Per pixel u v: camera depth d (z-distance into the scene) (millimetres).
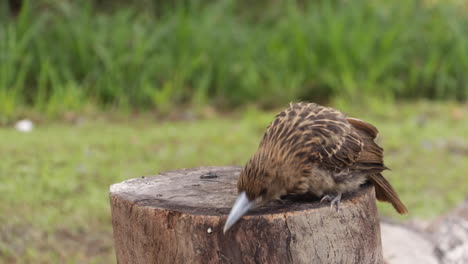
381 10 18719
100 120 14852
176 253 5066
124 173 11172
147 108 15906
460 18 19266
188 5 18719
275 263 4957
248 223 4914
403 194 10859
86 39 16062
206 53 16672
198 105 15930
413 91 17500
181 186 5691
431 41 18047
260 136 13719
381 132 14125
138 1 18438
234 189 5574
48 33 16172
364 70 16828
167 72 16312
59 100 15094
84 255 8734
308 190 5344
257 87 16422
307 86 16641
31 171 11031
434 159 12469
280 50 17078
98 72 15852
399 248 8109
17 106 14953
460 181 11375
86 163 11609
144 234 5195
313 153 5230
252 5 19578
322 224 5066
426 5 19719
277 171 5059
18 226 9164
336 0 19516
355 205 5258
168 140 13297
